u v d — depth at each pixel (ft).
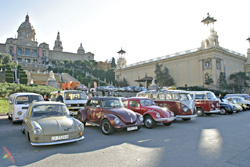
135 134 25.12
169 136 23.93
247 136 23.72
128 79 207.00
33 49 371.97
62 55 410.52
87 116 29.50
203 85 132.36
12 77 141.90
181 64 150.82
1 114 41.27
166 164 14.28
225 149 18.11
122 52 233.96
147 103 33.24
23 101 32.37
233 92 133.90
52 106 22.79
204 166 13.88
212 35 132.16
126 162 14.71
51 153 16.90
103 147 18.85
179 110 35.50
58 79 230.07
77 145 19.53
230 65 145.59
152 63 173.99
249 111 60.18
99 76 265.54
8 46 343.87
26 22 403.34
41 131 17.79
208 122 36.19
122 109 26.40
